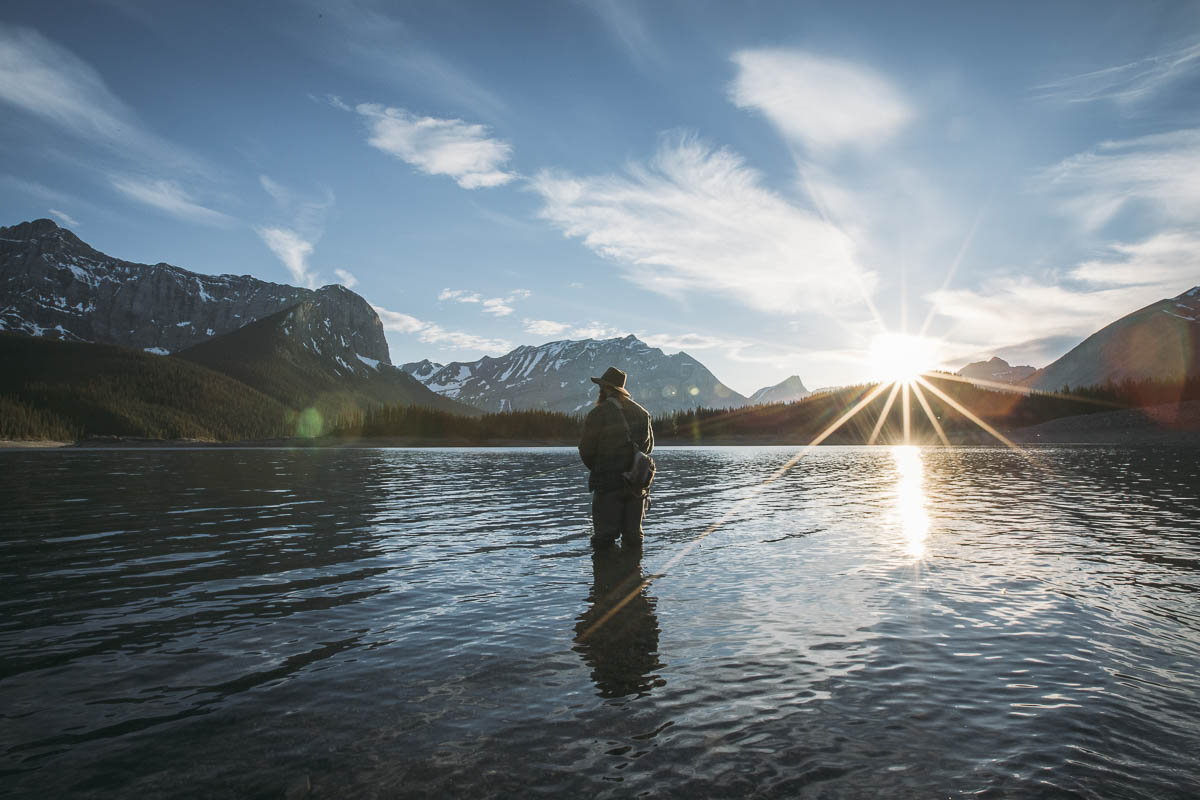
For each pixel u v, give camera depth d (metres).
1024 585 5.25
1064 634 3.91
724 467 29.22
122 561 6.27
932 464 32.06
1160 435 85.00
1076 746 2.45
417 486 16.23
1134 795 2.10
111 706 2.84
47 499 12.32
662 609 4.53
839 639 3.82
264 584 5.33
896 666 3.36
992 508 11.20
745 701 2.91
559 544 7.41
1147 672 3.28
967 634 3.92
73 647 3.67
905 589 5.12
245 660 3.46
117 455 51.03
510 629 4.05
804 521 9.52
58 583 5.33
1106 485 16.17
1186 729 2.62
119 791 2.12
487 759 2.36
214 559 6.39
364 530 8.45
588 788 2.14
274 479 18.78
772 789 2.13
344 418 141.12
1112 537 7.79
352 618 4.31
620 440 7.23
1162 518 9.66
